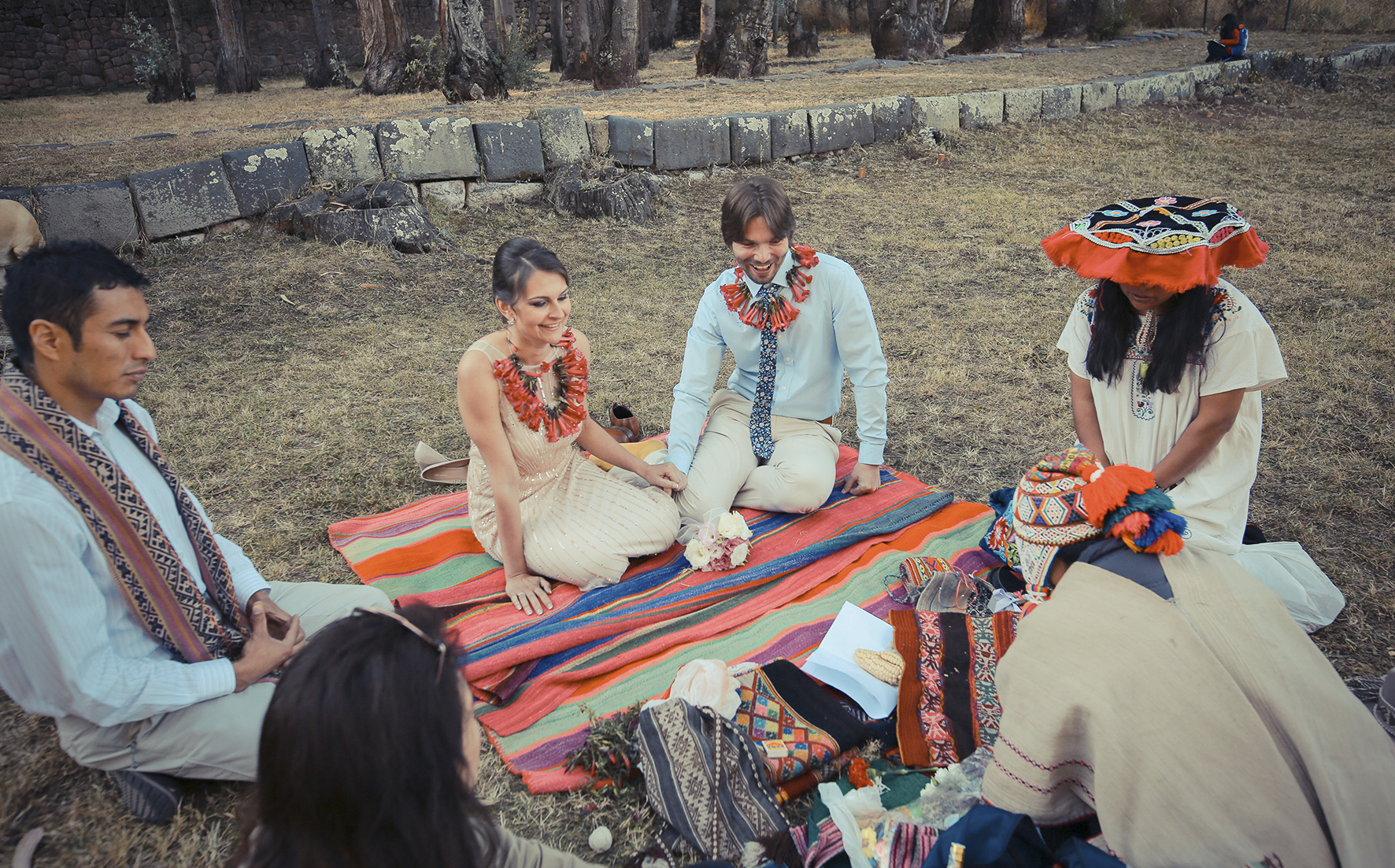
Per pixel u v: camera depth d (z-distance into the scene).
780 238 3.18
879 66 16.55
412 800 1.12
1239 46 15.16
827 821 2.16
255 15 22.47
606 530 3.18
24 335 1.91
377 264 6.79
